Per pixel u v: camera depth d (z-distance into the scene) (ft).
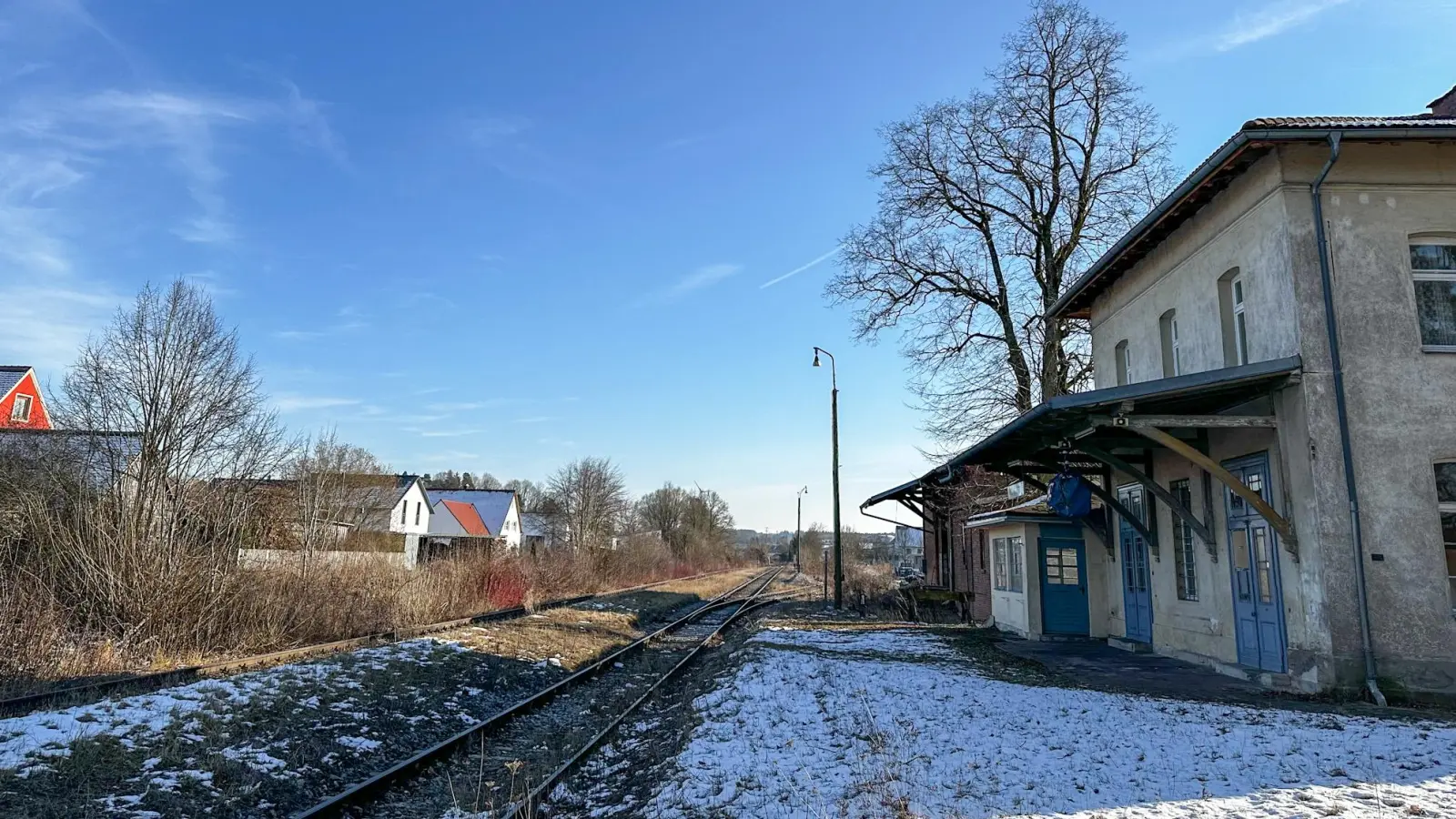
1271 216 36.45
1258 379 34.71
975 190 90.58
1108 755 23.90
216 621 51.21
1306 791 19.62
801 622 75.97
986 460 55.57
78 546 49.96
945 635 61.72
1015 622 62.49
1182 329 45.29
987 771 22.91
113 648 45.11
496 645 55.36
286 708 32.12
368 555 75.05
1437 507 33.60
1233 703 31.81
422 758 28.94
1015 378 89.71
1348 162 35.81
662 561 199.82
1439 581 32.96
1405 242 35.47
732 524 325.01
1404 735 25.22
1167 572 47.34
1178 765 22.57
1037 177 86.99
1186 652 44.78
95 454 59.57
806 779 23.40
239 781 24.76
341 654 44.98
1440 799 18.66
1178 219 44.88
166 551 51.98
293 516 90.94
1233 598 39.96
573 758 29.14
